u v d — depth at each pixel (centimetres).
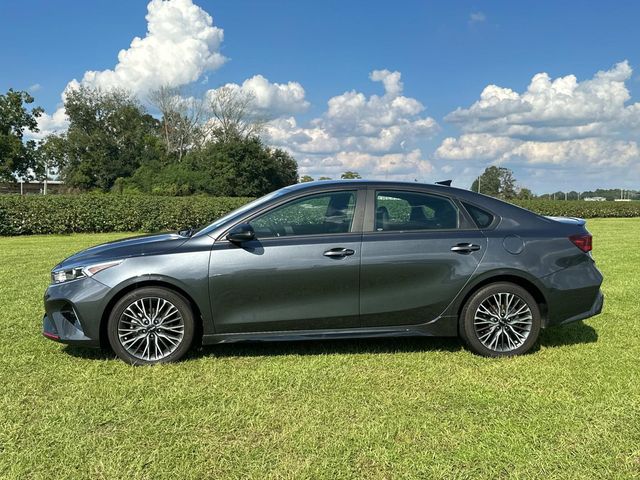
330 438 314
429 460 290
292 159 7231
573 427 327
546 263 459
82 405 358
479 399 368
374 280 444
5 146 5672
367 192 464
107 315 438
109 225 2005
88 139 7600
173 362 441
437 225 462
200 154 6544
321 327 448
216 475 276
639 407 354
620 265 1026
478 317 457
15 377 409
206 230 456
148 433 320
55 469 281
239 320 439
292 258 437
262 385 393
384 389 387
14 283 818
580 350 477
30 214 1848
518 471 279
